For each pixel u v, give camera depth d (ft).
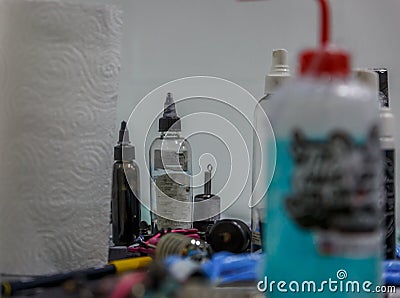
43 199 1.99
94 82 2.05
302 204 1.47
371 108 1.49
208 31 3.00
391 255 2.08
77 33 2.00
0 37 2.01
